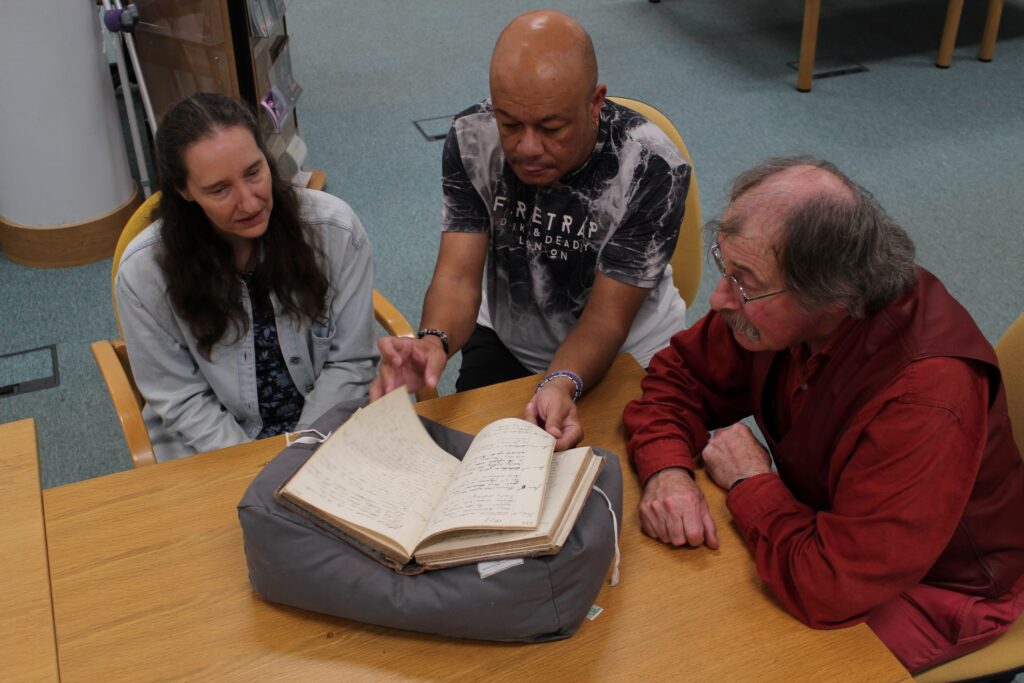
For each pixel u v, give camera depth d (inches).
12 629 44.1
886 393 43.7
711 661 42.6
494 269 71.3
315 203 65.0
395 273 122.0
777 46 190.1
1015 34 195.6
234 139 56.8
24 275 123.0
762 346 46.8
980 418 43.4
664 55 185.9
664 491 50.8
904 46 189.5
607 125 62.3
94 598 46.0
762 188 43.2
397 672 42.3
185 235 60.3
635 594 46.1
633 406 57.3
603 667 42.3
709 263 124.0
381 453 47.8
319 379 68.2
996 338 108.0
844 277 41.8
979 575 50.0
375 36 194.7
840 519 44.3
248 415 68.7
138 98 156.0
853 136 154.0
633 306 64.4
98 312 116.3
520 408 58.3
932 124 157.6
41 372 106.9
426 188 140.9
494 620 42.0
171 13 111.2
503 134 58.4
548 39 54.3
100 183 122.1
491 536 41.8
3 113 113.5
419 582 42.2
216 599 45.9
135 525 50.3
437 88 172.4
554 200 64.6
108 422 99.8
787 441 50.4
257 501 43.6
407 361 57.5
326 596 43.4
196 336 62.9
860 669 42.0
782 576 45.7
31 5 106.8
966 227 129.3
